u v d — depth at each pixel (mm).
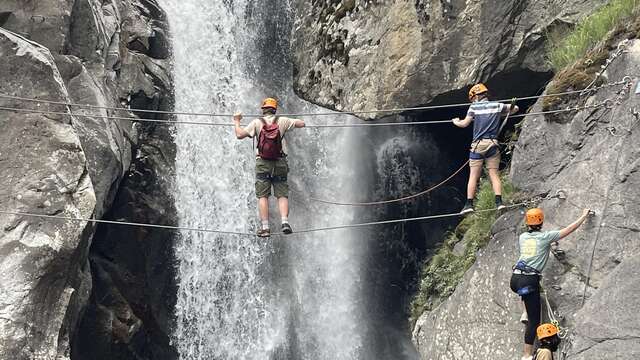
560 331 10734
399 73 15570
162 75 18250
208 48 19719
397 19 15867
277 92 20828
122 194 16953
